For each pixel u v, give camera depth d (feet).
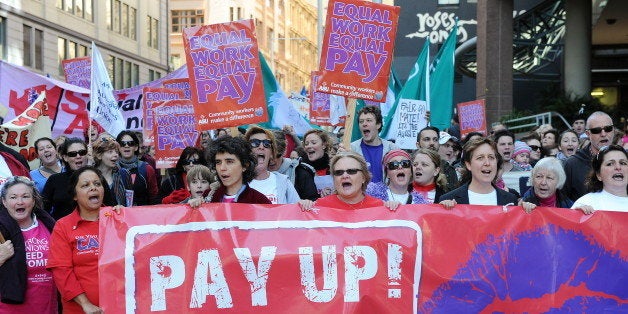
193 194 22.15
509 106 74.90
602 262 16.92
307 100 55.62
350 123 23.38
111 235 16.33
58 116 40.34
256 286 16.55
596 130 21.95
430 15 106.83
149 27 158.10
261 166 20.61
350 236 16.78
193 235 16.55
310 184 23.07
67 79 44.60
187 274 16.43
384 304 16.67
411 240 16.79
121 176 25.84
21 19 104.94
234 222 16.67
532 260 16.89
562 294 16.87
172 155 28.76
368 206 17.80
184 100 28.68
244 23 22.18
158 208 16.58
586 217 16.98
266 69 41.27
